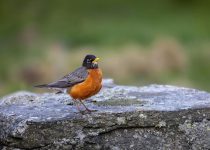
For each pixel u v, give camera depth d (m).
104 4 28.67
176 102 9.48
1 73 20.17
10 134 8.77
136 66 20.02
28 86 19.00
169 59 20.58
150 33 24.16
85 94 9.11
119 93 10.39
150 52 20.80
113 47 22.23
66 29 25.42
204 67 20.89
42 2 28.11
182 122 8.97
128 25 25.47
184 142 8.96
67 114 8.89
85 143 8.76
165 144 8.90
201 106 9.11
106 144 8.78
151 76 19.88
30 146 8.69
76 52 21.70
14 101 10.02
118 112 8.82
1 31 25.75
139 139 8.86
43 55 21.47
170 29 25.19
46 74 19.56
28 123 8.65
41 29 25.66
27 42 24.17
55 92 11.27
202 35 24.69
